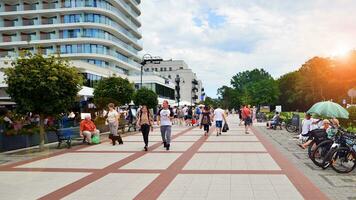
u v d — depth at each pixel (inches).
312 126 583.5
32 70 577.9
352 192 292.0
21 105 593.6
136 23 3508.9
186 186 318.0
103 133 967.0
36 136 681.6
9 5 2701.8
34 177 370.9
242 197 278.4
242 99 3759.8
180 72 4943.4
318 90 3149.6
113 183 335.3
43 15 2674.7
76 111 1108.5
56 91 591.5
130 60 3164.4
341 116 541.6
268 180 339.9
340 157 381.7
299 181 334.6
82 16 2610.7
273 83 3454.7
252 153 531.2
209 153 534.0
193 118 1328.7
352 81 2783.0
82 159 493.7
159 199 276.2
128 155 526.0
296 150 566.3
